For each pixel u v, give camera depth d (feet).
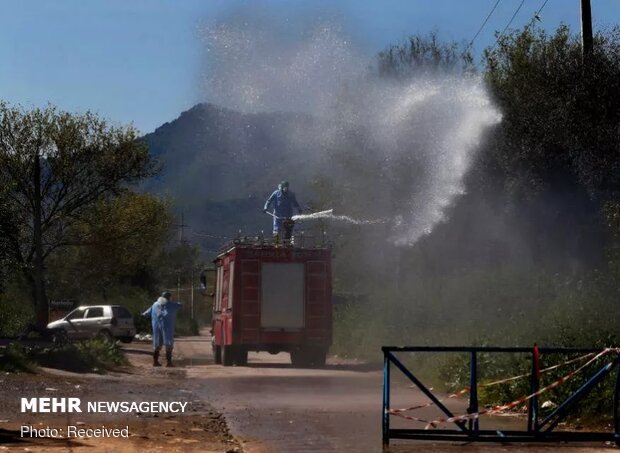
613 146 98.99
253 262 104.32
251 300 103.81
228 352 104.99
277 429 48.32
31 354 81.87
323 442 44.09
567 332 63.00
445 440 43.09
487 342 69.21
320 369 97.91
